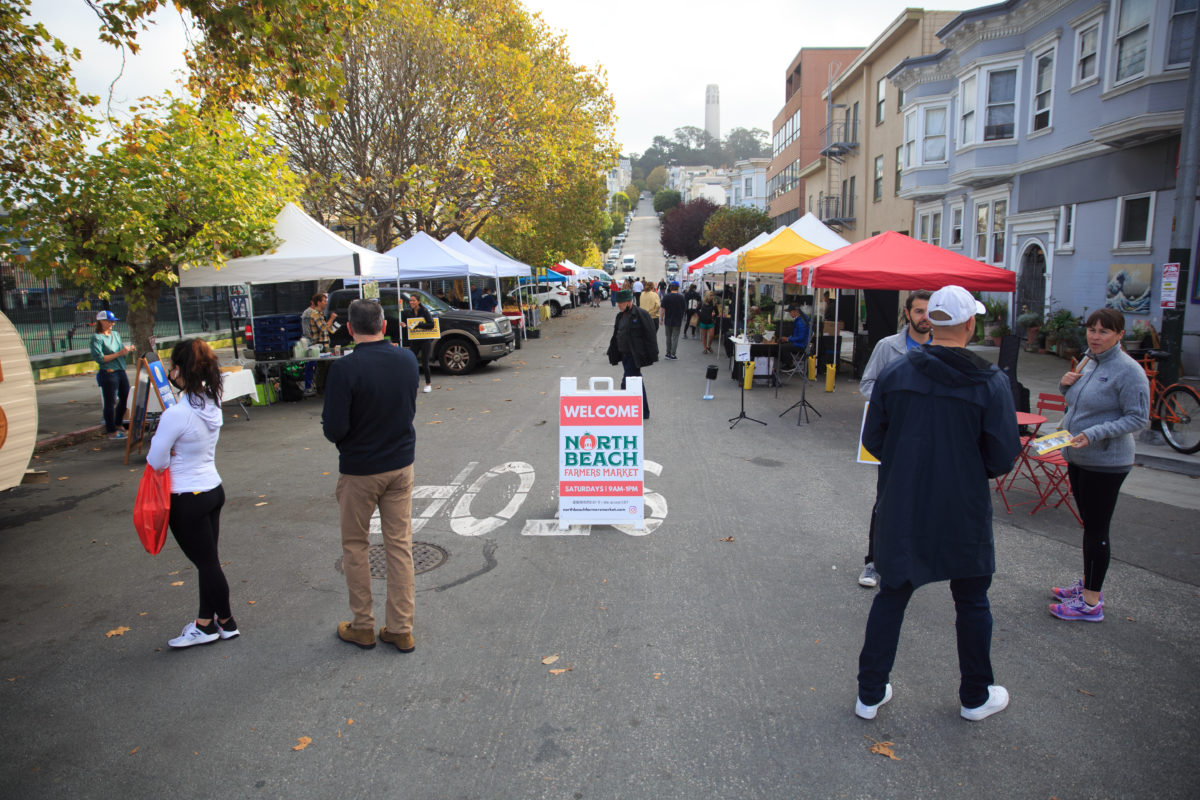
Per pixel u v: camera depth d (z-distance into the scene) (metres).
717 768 2.94
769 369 12.98
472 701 3.44
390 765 2.98
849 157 31.88
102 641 4.07
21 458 5.58
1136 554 5.09
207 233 10.23
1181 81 11.57
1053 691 3.46
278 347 12.58
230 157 10.74
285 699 3.47
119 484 7.47
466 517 6.07
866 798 2.76
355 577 3.88
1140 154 13.04
